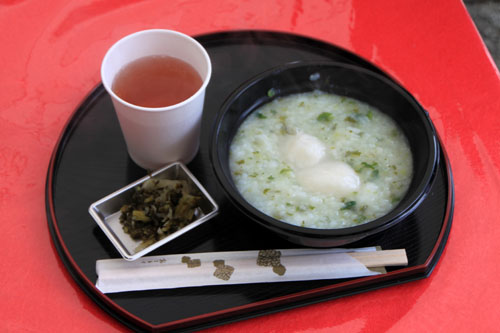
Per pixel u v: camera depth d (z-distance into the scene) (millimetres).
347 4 655
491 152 578
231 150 559
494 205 555
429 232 537
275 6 653
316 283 514
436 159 515
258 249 527
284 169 552
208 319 497
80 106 574
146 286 504
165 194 530
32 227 532
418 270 520
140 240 525
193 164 568
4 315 499
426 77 614
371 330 504
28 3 628
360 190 542
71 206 536
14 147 563
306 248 526
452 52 628
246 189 541
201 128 583
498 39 915
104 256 518
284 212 530
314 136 568
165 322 494
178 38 537
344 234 481
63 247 513
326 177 542
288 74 569
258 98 574
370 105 583
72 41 619
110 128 574
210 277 509
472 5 950
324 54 618
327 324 506
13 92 589
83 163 556
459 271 527
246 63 612
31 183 550
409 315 510
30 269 516
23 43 613
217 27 640
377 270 518
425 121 535
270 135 569
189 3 649
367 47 631
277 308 507
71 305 504
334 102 586
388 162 554
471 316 511
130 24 634
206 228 534
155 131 521
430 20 645
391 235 535
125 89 539
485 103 602
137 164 563
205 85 512
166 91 541
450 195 548
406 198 510
